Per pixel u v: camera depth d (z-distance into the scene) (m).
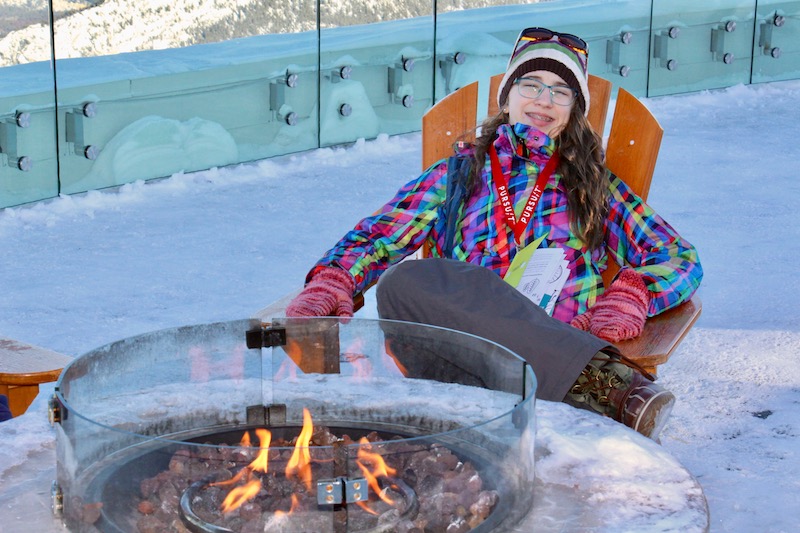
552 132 2.67
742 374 3.10
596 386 2.03
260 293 3.93
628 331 2.25
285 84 6.20
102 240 4.67
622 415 2.00
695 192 5.50
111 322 3.61
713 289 3.96
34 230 4.84
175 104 5.76
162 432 1.62
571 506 1.42
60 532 1.35
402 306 2.15
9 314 3.69
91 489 1.33
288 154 6.31
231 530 1.25
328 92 6.41
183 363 1.67
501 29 6.94
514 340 2.05
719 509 2.23
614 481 1.49
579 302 2.51
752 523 2.17
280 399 1.70
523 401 1.40
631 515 1.39
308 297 2.35
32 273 4.19
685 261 2.47
